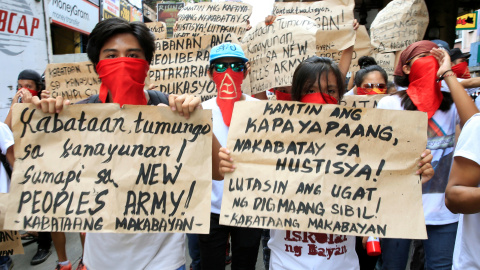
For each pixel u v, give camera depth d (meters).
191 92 3.54
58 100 1.58
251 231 2.39
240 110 1.71
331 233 1.60
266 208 1.63
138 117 1.62
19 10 6.05
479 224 1.50
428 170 1.63
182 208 1.58
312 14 3.46
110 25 1.77
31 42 6.35
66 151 1.60
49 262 3.67
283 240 1.84
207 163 1.61
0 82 5.75
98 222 1.55
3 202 1.78
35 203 1.56
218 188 2.36
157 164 1.60
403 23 4.04
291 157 1.66
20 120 1.59
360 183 1.63
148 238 1.73
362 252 2.56
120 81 1.78
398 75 2.66
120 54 1.80
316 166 1.65
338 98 2.01
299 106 1.68
